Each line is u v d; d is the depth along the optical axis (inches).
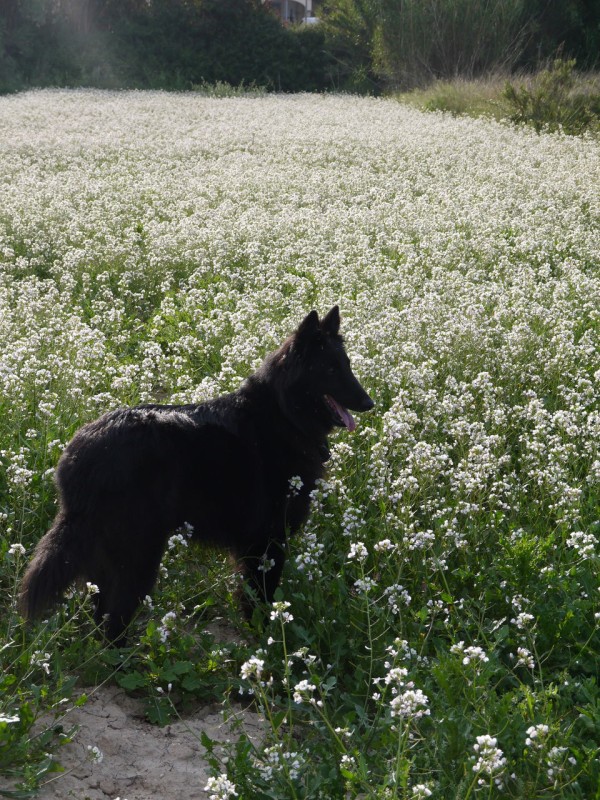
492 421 178.2
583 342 209.6
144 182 402.3
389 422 156.7
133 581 132.3
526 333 204.5
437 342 201.5
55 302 237.5
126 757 122.3
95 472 130.3
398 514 153.1
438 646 133.7
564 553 148.9
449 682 122.5
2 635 131.9
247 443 139.5
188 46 1055.6
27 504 154.6
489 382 186.4
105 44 1050.1
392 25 909.2
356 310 221.9
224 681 130.9
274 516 142.0
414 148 509.0
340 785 113.7
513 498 158.1
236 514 138.9
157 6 1085.8
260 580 143.4
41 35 1033.5
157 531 132.6
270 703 129.0
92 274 272.7
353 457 166.7
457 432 165.9
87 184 390.0
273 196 385.1
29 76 996.6
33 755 117.5
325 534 153.5
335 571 150.0
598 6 884.6
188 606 145.3
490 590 141.1
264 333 205.9
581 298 251.6
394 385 185.0
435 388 193.3
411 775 114.8
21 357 180.5
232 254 291.4
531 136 564.7
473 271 272.4
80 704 121.0
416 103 780.0
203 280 268.8
